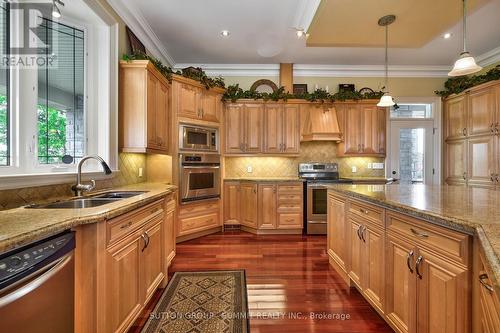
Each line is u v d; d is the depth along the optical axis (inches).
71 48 93.0
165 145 132.0
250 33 141.8
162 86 127.5
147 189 98.7
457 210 51.9
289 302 84.0
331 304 82.9
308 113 178.2
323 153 190.4
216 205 164.4
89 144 98.3
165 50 162.1
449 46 157.9
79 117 95.5
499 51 160.9
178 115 141.6
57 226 43.2
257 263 115.6
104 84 100.7
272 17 125.9
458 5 91.1
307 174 185.9
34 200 69.6
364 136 177.9
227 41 151.3
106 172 80.8
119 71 107.8
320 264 114.4
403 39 116.5
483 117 151.7
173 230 113.7
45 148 81.5
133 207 64.4
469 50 163.2
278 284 95.9
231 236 157.8
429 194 76.7
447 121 181.5
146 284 75.2
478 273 41.0
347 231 91.6
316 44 121.8
